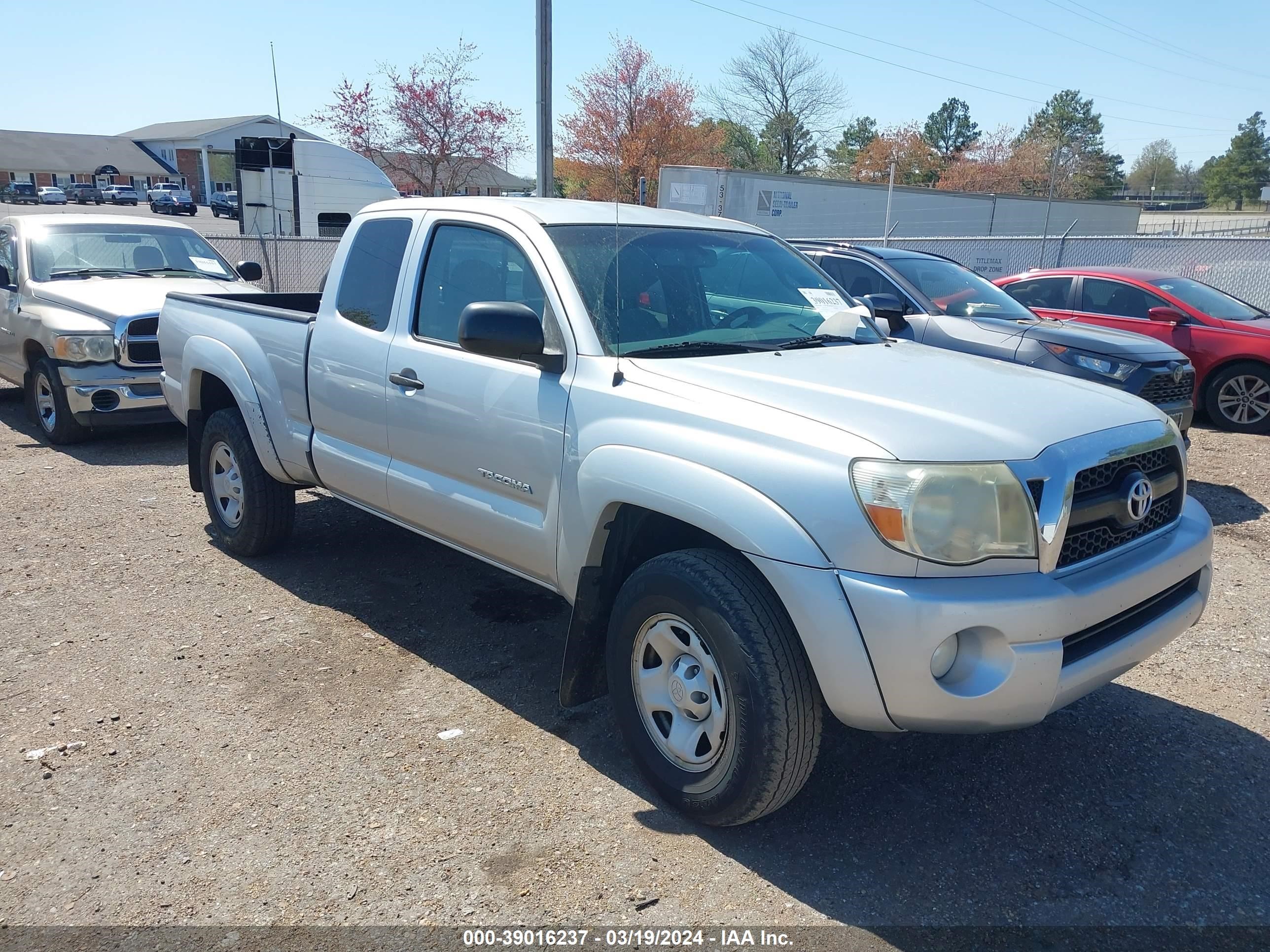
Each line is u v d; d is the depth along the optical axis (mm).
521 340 3338
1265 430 9992
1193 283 11062
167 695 3996
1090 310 10953
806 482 2758
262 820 3170
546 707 3959
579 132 48875
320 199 23094
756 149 61312
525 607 4973
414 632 4648
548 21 15156
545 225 3857
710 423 3020
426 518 4199
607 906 2791
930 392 3154
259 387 5043
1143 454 3141
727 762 2957
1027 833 3168
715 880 2910
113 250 9414
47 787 3336
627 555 3443
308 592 5125
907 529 2650
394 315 4305
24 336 8641
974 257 19641
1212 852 3084
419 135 37688
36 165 83000
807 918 2754
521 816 3213
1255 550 6137
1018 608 2658
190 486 6945
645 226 4129
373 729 3758
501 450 3686
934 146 86125
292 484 5258
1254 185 97812
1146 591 3002
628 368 3369
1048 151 68375
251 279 9922
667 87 48344
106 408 8125
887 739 2875
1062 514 2777
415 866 2959
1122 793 3406
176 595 5055
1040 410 3082
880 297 7562
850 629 2678
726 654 2881
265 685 4094
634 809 3268
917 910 2795
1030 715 2732
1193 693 4180
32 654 4348
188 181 89688
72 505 6660
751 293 4102
